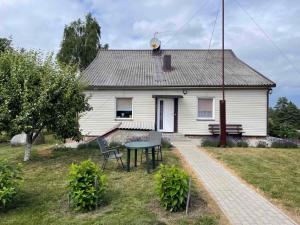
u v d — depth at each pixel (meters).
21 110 11.12
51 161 11.43
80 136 12.43
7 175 7.00
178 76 20.84
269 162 11.15
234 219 5.85
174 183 6.24
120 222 5.78
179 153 13.00
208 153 13.02
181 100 19.92
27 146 11.87
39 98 10.90
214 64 22.98
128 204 6.70
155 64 23.05
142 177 8.86
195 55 24.62
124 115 20.19
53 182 8.68
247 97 19.67
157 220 5.81
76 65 12.70
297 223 5.69
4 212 6.62
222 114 15.38
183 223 5.66
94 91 19.91
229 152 13.27
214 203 6.72
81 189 6.52
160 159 11.41
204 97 19.81
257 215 6.06
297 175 9.22
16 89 11.01
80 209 6.51
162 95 19.64
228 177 9.00
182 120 19.92
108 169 9.91
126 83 19.88
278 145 15.28
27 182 8.72
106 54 24.72
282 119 28.02
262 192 7.55
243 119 19.70
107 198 7.09
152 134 11.53
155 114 19.91
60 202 7.09
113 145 13.98
